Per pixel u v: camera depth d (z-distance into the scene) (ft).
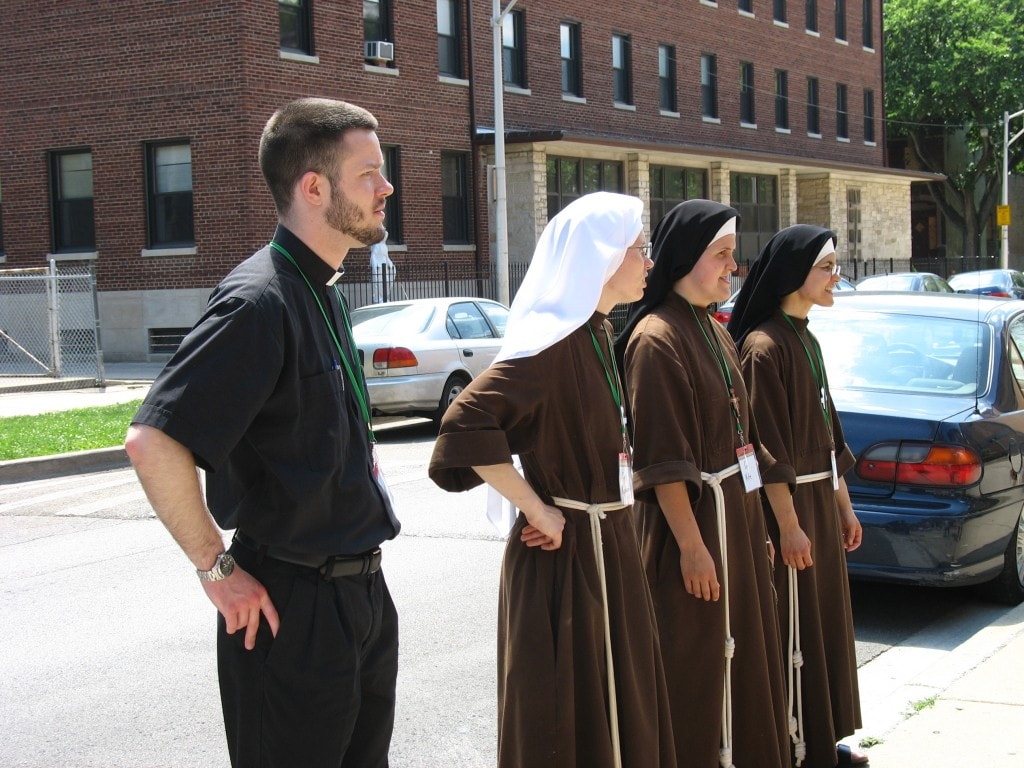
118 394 55.77
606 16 97.09
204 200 68.39
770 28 120.37
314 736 8.98
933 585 18.97
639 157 94.89
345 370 9.28
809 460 13.28
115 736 15.26
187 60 67.87
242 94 66.54
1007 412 20.13
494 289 84.07
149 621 20.31
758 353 13.08
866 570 19.12
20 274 71.56
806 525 13.15
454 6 82.17
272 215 68.54
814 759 13.05
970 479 18.66
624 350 11.82
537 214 83.76
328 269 9.26
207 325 8.39
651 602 10.45
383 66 75.20
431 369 42.09
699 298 11.80
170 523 8.25
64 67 72.18
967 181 162.91
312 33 70.54
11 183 75.05
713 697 11.27
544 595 9.86
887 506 18.90
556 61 91.66
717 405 11.53
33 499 32.60
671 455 10.87
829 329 22.43
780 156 108.99
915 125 159.33
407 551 24.76
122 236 71.46
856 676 13.60
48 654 18.61
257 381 8.36
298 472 8.75
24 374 62.69
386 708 9.89
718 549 11.32
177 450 8.12
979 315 22.02
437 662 17.83
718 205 11.70
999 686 15.79
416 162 78.28
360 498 9.16
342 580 9.11
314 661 8.91
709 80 112.16
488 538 25.88
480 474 9.60
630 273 10.32
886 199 137.59
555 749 9.65
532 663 9.75
